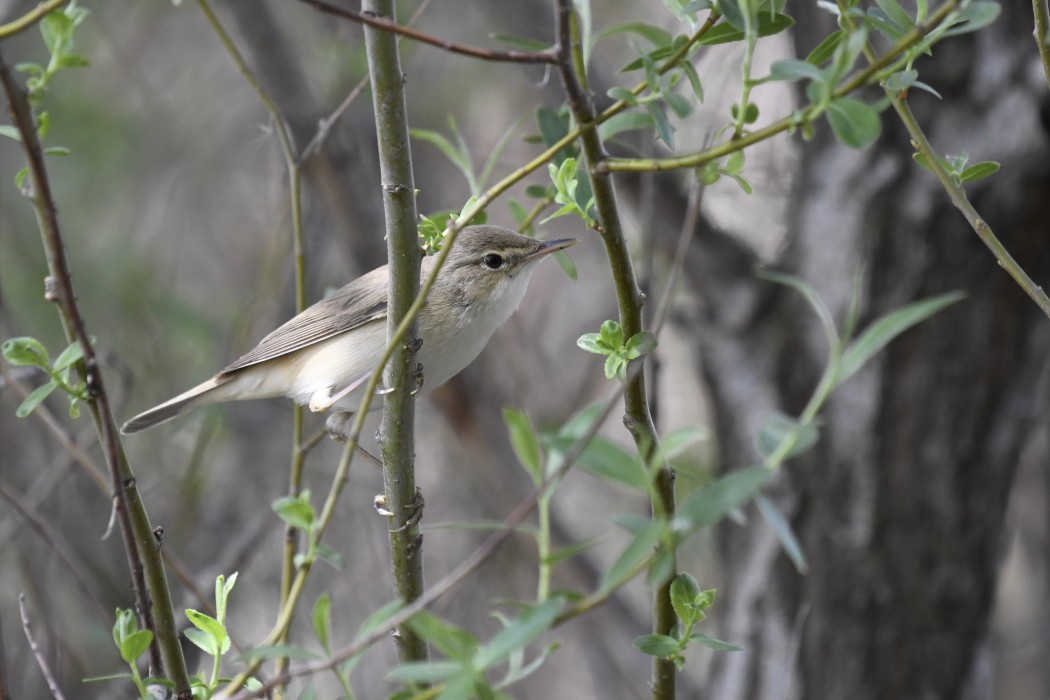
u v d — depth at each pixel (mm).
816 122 10633
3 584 13008
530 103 15602
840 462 10672
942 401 10484
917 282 10336
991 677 11102
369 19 4930
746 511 11344
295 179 8516
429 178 14758
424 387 9711
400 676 4324
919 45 4949
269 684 4898
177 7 15891
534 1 11445
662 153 10984
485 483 14078
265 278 12844
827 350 10664
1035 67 9852
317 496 14148
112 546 12695
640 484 4473
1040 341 10758
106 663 12516
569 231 15367
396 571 6594
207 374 14336
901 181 10242
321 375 9938
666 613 6004
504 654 4305
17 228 14461
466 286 9484
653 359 8531
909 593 10711
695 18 5676
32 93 5254
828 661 10836
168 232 15906
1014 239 10227
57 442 12844
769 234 12227
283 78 11719
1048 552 14117
